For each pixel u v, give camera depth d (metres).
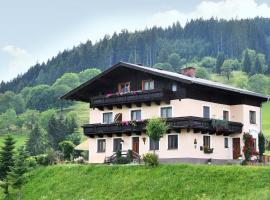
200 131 60.00
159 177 48.81
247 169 45.25
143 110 63.94
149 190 47.22
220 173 45.91
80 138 154.12
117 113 66.81
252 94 64.81
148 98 61.50
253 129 66.25
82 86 68.50
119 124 63.81
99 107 68.06
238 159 62.94
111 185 50.69
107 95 65.94
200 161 59.62
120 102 64.50
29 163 65.25
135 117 64.88
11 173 58.06
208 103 62.50
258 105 68.19
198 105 60.97
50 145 147.62
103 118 68.50
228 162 62.94
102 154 67.19
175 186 46.31
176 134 59.72
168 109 61.38
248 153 62.59
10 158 66.25
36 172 61.31
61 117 173.50
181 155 58.75
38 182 58.47
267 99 67.94
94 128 66.81
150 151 61.97
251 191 42.06
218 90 62.22
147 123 56.50
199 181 45.84
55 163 68.38
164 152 60.41
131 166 52.75
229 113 66.00
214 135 62.28
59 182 55.91
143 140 62.75
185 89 59.94
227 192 42.97
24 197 56.50
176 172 48.53
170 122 59.03
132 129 62.53
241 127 64.44
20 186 58.09
